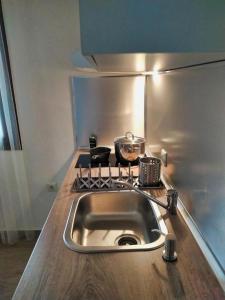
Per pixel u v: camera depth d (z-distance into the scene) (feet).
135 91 6.64
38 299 2.16
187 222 3.24
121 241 3.77
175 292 2.19
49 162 7.30
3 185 7.15
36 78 6.61
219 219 2.44
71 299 2.15
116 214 4.26
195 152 3.05
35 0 6.05
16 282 5.99
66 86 6.68
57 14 6.15
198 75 2.90
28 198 7.55
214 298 2.12
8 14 6.12
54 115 6.92
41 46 6.37
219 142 2.37
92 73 6.51
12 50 6.37
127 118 6.86
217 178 2.44
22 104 6.81
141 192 3.65
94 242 3.75
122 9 1.62
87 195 4.15
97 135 7.04
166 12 1.63
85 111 6.85
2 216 7.41
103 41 1.66
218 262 2.49
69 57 6.43
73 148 7.16
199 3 1.62
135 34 1.66
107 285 2.29
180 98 3.64
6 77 6.46
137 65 3.07
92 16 1.63
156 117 5.42
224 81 2.24
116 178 4.75
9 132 6.82
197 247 2.75
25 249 7.30
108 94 6.69
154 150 5.68
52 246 2.83
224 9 1.63
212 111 2.52
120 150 5.50
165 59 2.20
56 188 7.50
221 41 1.68
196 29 1.66
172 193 3.42
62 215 3.51
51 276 2.41
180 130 3.68
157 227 3.26
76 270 2.48
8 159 7.09
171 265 2.50
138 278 2.36
